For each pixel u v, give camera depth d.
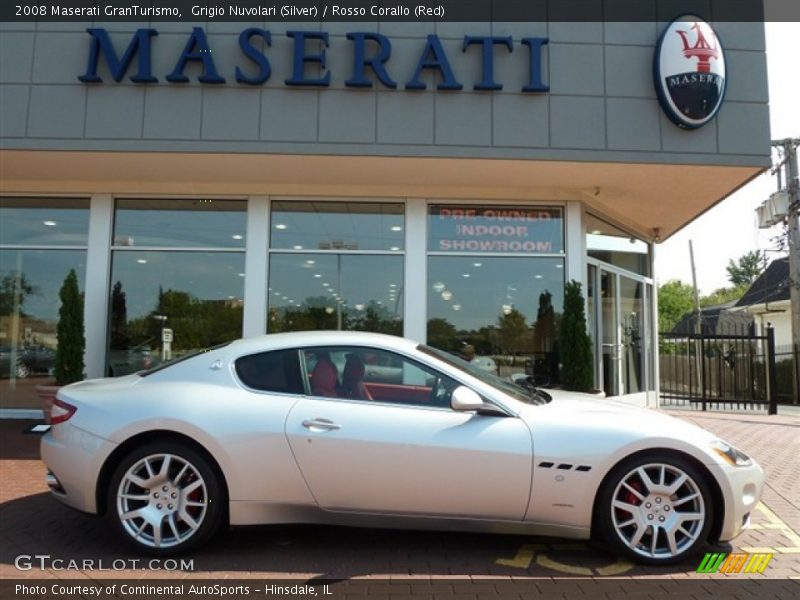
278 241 10.09
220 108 8.45
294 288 10.05
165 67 8.49
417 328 9.89
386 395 4.18
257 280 9.98
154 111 8.45
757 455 7.88
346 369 4.26
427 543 4.40
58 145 8.42
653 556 3.95
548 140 8.52
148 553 4.01
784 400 20.19
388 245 10.10
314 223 10.12
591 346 9.26
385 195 10.06
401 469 3.93
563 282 10.11
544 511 3.94
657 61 8.56
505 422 4.02
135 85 8.49
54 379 9.83
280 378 4.25
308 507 4.01
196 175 9.57
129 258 10.16
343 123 8.47
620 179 9.41
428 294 10.02
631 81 8.62
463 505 3.95
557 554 4.21
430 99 8.52
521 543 4.42
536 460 3.91
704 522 3.95
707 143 8.58
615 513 3.97
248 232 10.04
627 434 3.96
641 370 12.76
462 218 10.16
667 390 18.67
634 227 12.54
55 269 10.19
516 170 9.07
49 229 10.21
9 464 6.59
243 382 4.23
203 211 10.20
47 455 4.23
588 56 8.62
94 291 10.00
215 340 10.02
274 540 4.41
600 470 3.90
